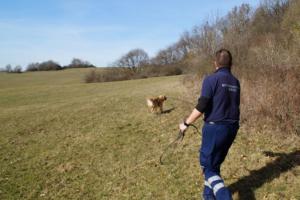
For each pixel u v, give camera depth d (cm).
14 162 891
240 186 557
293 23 1588
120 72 6341
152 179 652
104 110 1484
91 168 769
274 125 771
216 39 1973
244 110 856
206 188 478
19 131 1286
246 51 1534
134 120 1178
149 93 1961
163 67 6141
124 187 643
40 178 756
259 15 2356
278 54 1041
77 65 10225
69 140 1043
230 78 462
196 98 1395
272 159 630
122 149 871
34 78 7581
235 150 698
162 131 980
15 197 673
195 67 2073
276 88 830
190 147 789
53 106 1989
